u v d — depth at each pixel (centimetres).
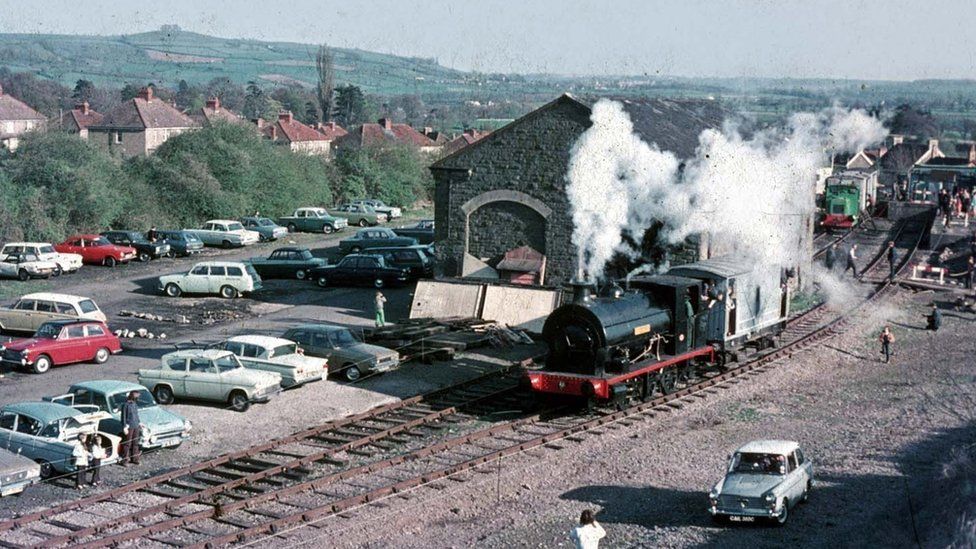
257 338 3008
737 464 2011
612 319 2639
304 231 6944
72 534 1766
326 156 8825
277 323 3903
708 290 3034
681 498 2084
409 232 6141
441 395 2872
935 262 5597
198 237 5703
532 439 2423
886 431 2608
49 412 2216
